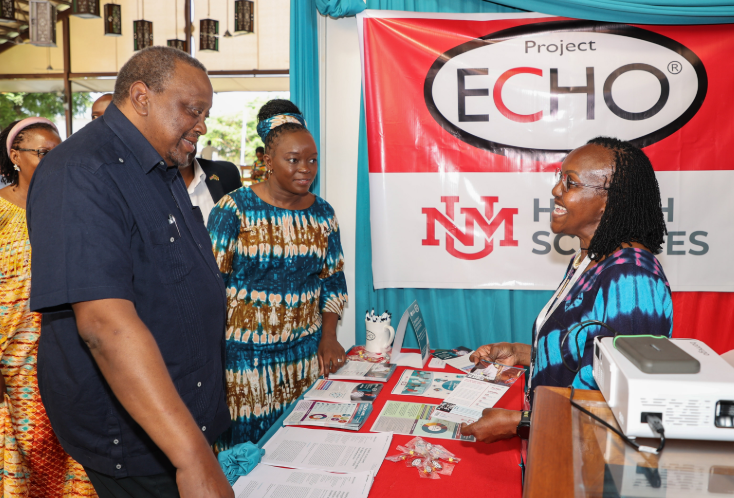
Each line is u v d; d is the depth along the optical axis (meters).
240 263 1.70
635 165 1.03
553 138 2.20
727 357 0.75
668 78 2.13
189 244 1.01
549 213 2.22
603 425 0.66
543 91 2.19
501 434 1.03
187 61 0.94
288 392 1.72
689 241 2.17
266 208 1.73
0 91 6.57
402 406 1.35
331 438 1.17
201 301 1.01
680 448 0.60
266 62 5.59
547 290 2.28
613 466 0.57
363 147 2.34
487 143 2.24
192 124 0.95
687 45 2.11
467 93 2.23
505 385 1.47
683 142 2.14
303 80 2.26
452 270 2.30
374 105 2.27
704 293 2.21
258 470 1.03
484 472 1.03
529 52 2.19
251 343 1.68
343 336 2.49
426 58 2.23
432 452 1.09
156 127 0.92
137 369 0.75
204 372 1.02
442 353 1.81
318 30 2.33
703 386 0.58
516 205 2.24
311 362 1.77
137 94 0.91
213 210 1.72
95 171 0.84
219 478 0.76
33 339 1.55
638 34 2.13
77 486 1.63
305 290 1.76
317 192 2.36
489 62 2.21
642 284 0.96
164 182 0.99
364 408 1.32
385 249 2.32
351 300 2.47
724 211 2.14
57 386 0.94
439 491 0.96
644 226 1.03
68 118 6.26
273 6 5.39
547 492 0.52
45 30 3.56
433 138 2.26
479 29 2.21
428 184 2.28
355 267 2.41
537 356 1.14
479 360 1.59
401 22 2.23
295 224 1.74
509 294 2.31
